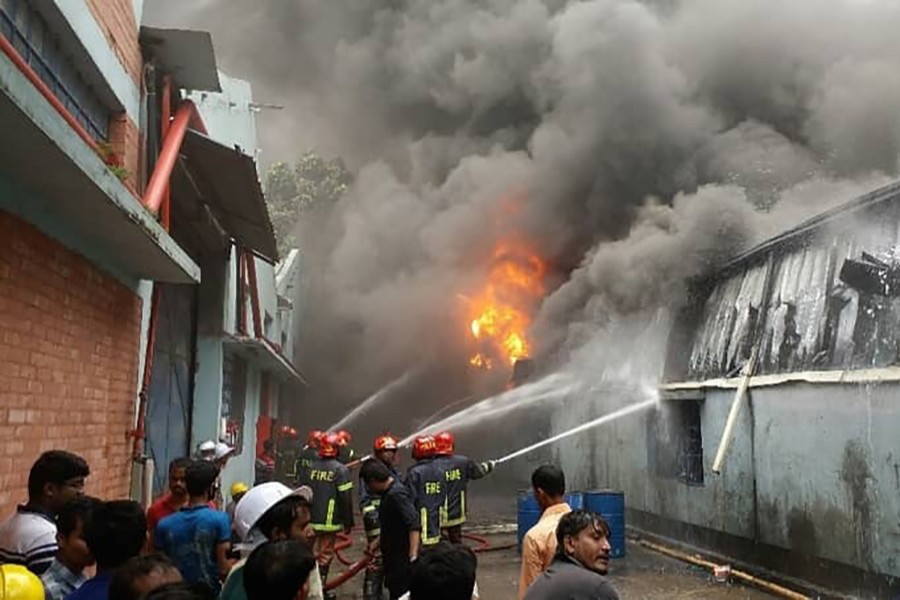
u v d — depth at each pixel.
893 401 6.10
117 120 5.80
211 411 9.56
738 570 8.38
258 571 2.20
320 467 7.48
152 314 6.50
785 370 7.75
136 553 2.41
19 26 4.10
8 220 3.59
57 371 4.30
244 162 6.55
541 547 3.64
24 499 3.85
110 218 4.20
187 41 6.36
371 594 7.23
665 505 10.38
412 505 5.39
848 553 6.62
